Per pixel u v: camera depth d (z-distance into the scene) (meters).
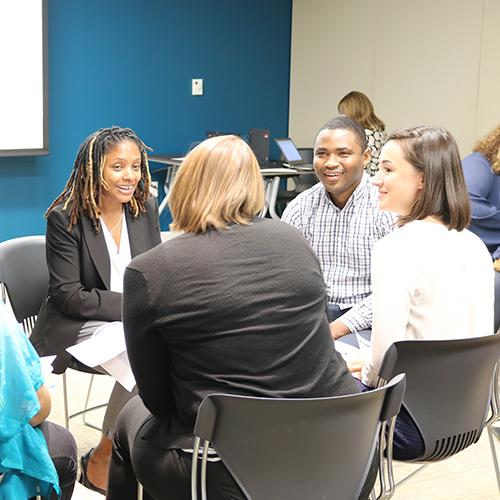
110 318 2.73
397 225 2.19
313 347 1.69
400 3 6.59
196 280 1.63
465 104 6.17
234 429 1.59
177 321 1.63
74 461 2.01
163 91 6.93
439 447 2.13
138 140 2.85
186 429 1.72
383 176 2.17
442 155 2.09
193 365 1.66
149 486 1.79
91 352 2.37
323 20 7.31
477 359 2.07
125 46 6.65
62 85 6.36
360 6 6.95
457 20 6.16
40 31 5.89
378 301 2.06
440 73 6.34
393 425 1.94
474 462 3.09
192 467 1.63
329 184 2.81
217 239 1.67
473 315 2.14
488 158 3.54
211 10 7.10
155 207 2.99
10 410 1.62
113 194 2.79
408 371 2.02
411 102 6.61
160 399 1.78
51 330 2.78
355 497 1.77
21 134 5.93
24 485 1.73
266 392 1.64
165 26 6.85
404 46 6.60
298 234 1.77
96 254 2.79
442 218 2.11
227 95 7.34
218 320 1.63
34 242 3.00
